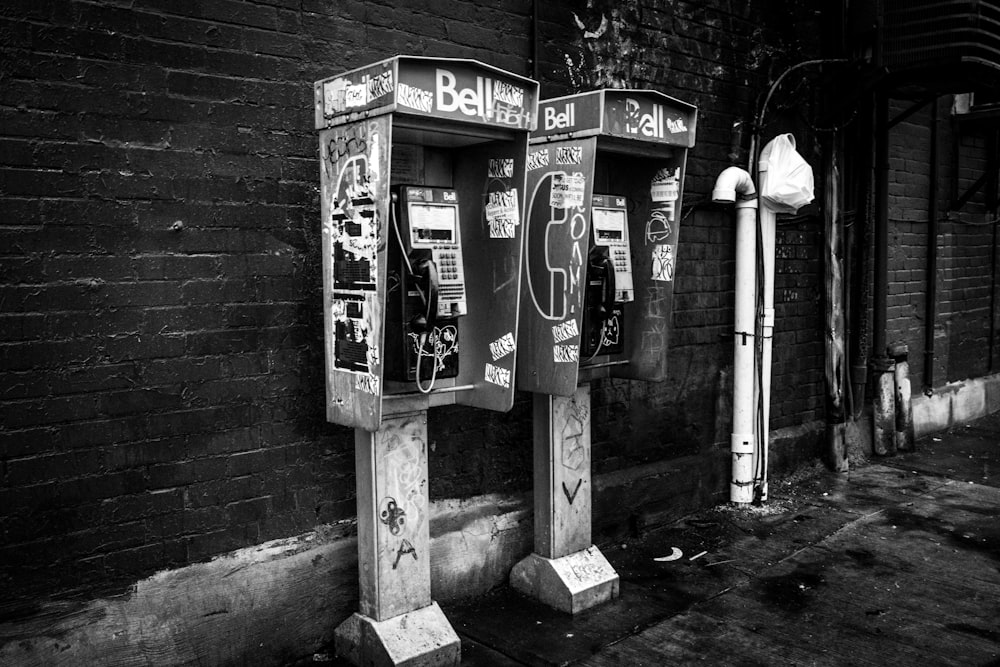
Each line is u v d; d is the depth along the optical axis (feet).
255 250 10.48
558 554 12.66
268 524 10.76
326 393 10.55
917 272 23.27
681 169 13.00
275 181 10.62
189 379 9.99
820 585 13.29
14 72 8.61
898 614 12.25
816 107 18.94
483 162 11.33
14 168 8.66
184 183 9.84
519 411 13.82
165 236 9.73
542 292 12.07
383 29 11.59
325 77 11.02
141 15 9.42
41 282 8.88
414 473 10.66
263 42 10.42
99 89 9.16
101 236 9.25
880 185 20.75
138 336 9.57
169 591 9.85
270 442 10.73
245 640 10.50
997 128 24.50
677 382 16.42
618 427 15.35
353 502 11.61
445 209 10.77
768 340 16.99
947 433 24.16
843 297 19.52
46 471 8.99
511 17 13.19
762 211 16.83
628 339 13.99
